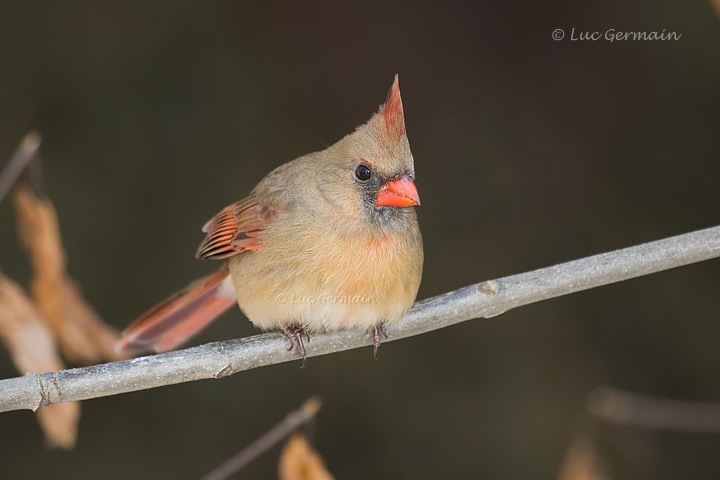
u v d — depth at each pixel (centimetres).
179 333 855
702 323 1066
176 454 1011
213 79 1141
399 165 717
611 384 1048
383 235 713
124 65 1119
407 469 1017
